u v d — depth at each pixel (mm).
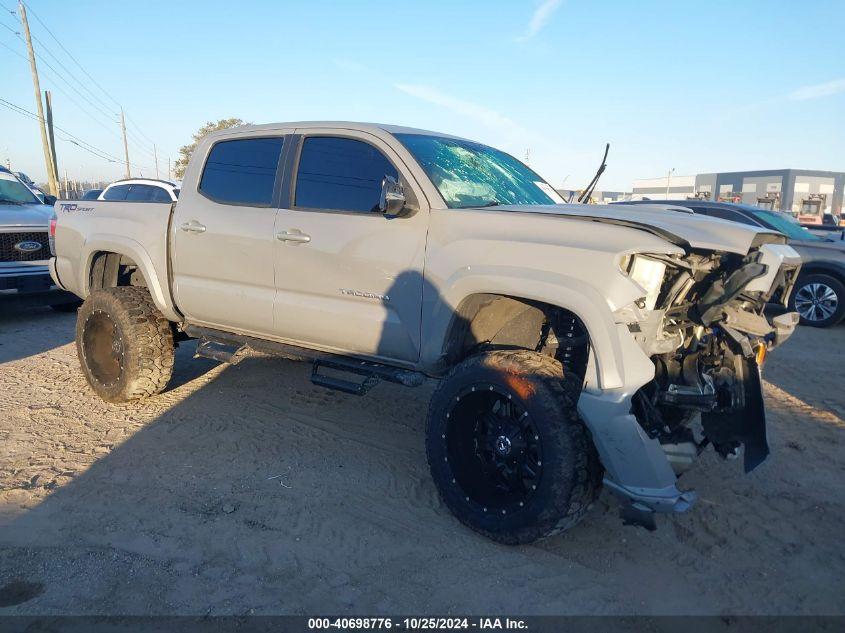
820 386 6480
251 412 5383
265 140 4652
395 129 4254
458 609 2988
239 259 4574
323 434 4977
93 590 3049
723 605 3064
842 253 9742
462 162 4289
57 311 9805
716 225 3412
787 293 3924
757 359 3537
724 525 3758
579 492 3172
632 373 3029
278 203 4441
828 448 4887
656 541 3584
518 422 3443
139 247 5156
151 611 2916
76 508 3789
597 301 3064
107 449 4617
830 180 69125
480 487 3596
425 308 3740
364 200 4086
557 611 2990
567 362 3797
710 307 3260
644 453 2998
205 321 5012
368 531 3627
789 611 3025
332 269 4113
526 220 3467
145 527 3605
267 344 4695
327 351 4426
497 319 3895
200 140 5035
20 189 10062
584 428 3197
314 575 3219
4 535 3484
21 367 6641
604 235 3193
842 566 3385
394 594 3086
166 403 5559
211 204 4785
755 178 71312
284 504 3908
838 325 10219
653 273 3137
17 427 4977
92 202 5750
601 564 3363
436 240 3709
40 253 8758
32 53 32031
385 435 4992
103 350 5531
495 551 3451
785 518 3850
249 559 3338
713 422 3773
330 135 4324
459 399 3535
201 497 3963
